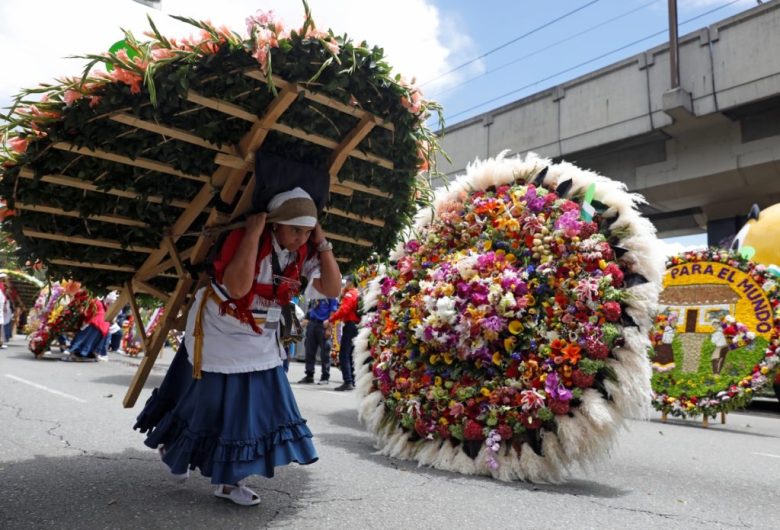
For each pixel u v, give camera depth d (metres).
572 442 3.26
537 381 3.42
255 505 2.59
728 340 6.33
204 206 2.79
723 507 3.09
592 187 3.73
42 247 2.91
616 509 2.89
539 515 2.69
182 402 2.67
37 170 2.47
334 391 8.10
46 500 2.50
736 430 6.37
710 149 16.36
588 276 3.50
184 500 2.59
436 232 4.25
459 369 3.72
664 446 5.04
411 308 4.07
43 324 10.00
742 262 6.54
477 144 20.70
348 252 3.50
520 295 3.60
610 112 17.39
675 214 19.83
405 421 3.89
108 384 6.92
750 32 14.75
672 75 15.61
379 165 2.90
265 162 2.54
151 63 2.15
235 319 2.58
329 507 2.62
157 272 3.16
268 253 2.61
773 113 15.38
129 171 2.61
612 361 3.36
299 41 2.35
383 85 2.56
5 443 3.58
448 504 2.79
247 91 2.40
